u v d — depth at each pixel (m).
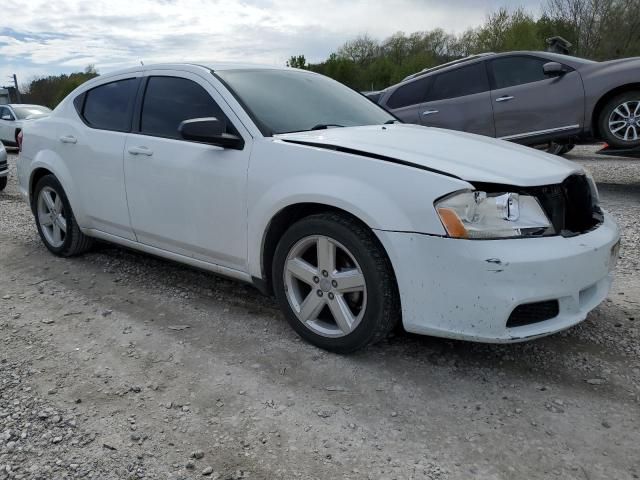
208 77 3.59
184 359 3.04
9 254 5.06
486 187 2.60
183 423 2.48
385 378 2.82
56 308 3.77
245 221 3.21
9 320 3.58
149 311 3.68
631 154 6.84
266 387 2.75
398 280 2.67
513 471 2.18
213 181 3.33
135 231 3.98
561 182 2.77
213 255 3.49
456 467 2.20
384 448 2.31
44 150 4.66
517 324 2.61
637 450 2.29
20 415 2.54
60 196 4.61
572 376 2.83
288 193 2.96
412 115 8.23
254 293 3.95
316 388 2.74
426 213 2.57
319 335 3.05
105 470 2.19
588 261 2.67
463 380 2.81
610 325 3.37
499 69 7.70
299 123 3.47
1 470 2.18
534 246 2.55
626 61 6.91
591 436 2.38
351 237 2.78
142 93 3.98
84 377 2.86
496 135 7.71
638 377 2.81
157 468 2.20
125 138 3.94
